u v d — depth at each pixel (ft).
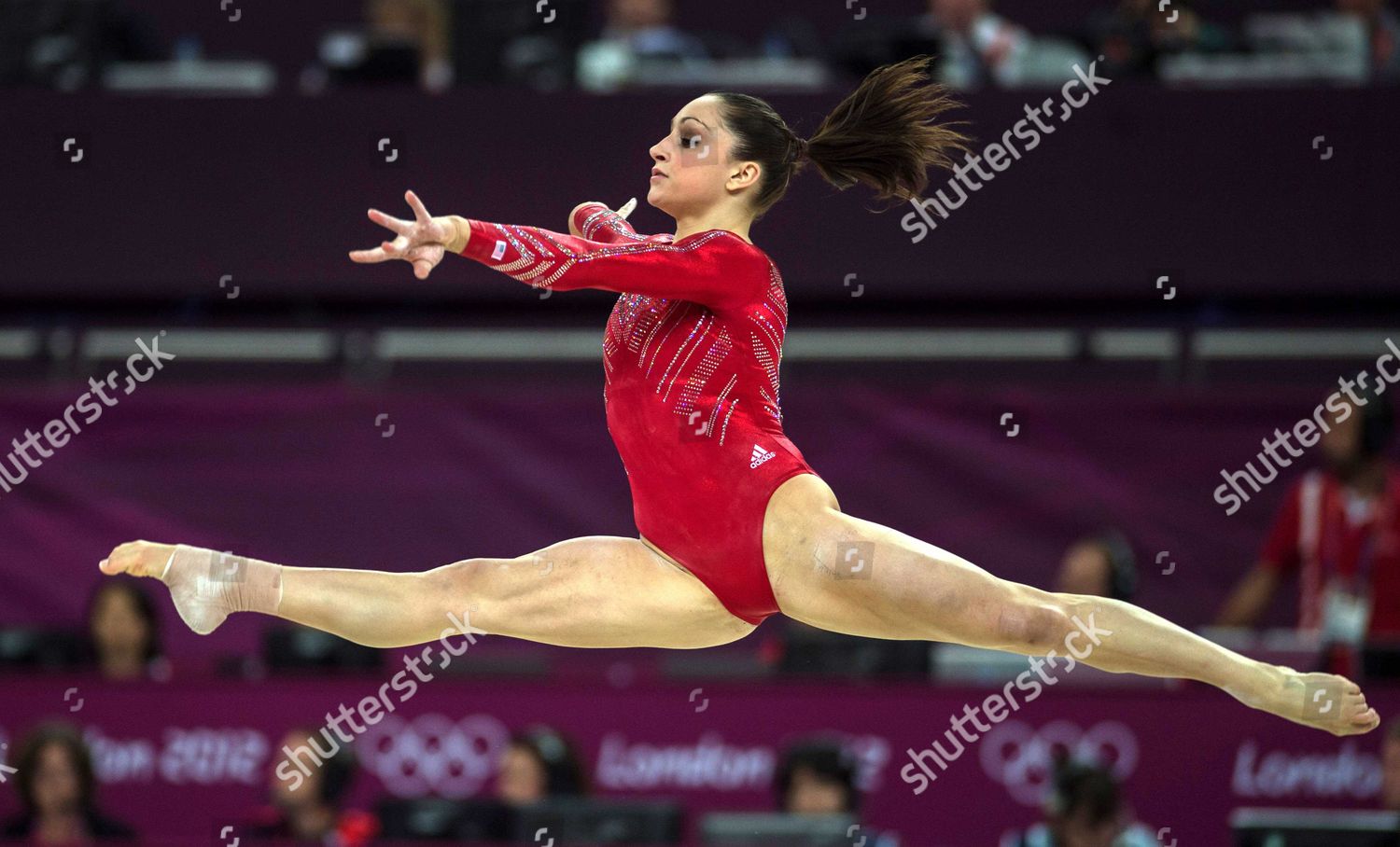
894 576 32.35
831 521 33.01
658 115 75.25
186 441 75.66
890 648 65.57
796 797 56.54
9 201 77.82
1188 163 74.69
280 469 75.46
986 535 73.87
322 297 80.07
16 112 77.92
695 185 34.78
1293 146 74.43
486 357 81.92
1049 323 79.66
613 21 84.53
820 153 36.24
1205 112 74.64
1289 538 67.56
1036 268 75.31
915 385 79.66
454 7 79.46
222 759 64.03
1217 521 73.00
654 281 32.65
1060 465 73.92
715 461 33.68
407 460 75.46
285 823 58.18
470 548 75.05
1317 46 80.07
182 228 77.51
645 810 52.34
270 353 82.07
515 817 52.24
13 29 80.07
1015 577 73.46
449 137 76.28
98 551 74.95
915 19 93.71
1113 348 79.46
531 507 75.15
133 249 77.61
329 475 75.36
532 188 75.72
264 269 77.30
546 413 75.77
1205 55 80.48
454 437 75.56
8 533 74.95
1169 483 73.46
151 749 64.18
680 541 34.14
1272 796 60.59
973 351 80.07
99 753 64.13
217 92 77.56
